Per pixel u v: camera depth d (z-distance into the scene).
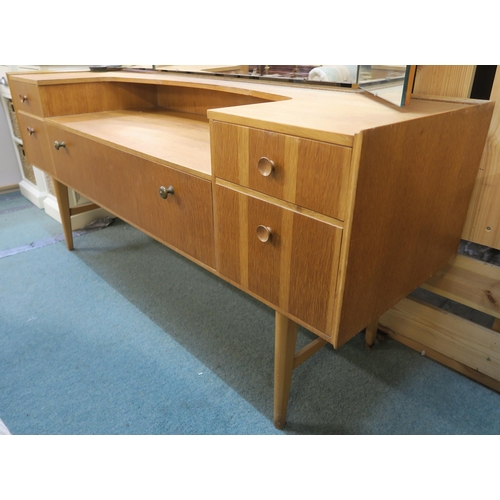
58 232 2.21
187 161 1.04
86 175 1.46
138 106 1.84
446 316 1.24
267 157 0.80
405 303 1.33
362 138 0.65
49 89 1.58
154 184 1.13
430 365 1.30
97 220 2.30
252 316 1.54
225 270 1.02
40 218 2.39
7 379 1.26
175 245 1.16
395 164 0.75
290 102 0.99
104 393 1.21
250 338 1.43
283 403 1.06
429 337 1.31
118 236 2.17
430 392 1.20
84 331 1.46
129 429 1.10
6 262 1.91
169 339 1.42
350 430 1.09
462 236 1.15
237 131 0.83
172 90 1.76
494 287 1.11
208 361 1.33
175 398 1.19
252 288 0.96
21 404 1.17
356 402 1.17
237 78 1.44
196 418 1.13
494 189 1.05
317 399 1.18
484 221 1.09
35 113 1.66
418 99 1.04
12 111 2.50
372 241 0.78
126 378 1.26
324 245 0.76
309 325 0.86
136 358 1.34
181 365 1.31
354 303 0.81
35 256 1.96
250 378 1.26
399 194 0.80
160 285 1.73
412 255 0.94
